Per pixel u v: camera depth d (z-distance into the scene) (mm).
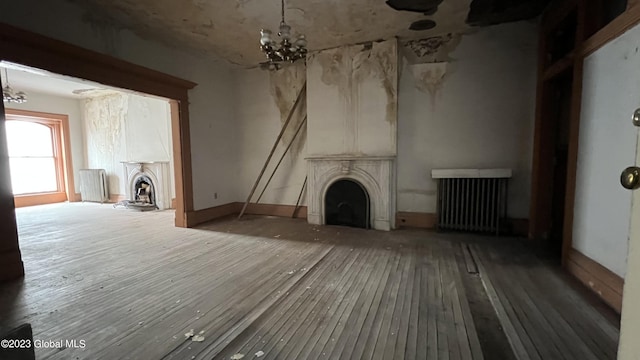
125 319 2082
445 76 4289
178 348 1760
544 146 3721
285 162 5543
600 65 2346
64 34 3229
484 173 4000
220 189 5590
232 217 5566
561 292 2398
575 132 2689
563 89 3580
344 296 2396
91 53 3447
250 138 5812
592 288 2393
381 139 4570
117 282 2695
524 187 4031
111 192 8008
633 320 630
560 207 3711
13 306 2270
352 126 4727
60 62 3225
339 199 4809
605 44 2279
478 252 3410
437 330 1914
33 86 6793
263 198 5781
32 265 3129
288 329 1946
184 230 4629
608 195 2242
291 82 5379
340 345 1771
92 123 8109
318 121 4938
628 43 2045
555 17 3297
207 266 3080
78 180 8312
